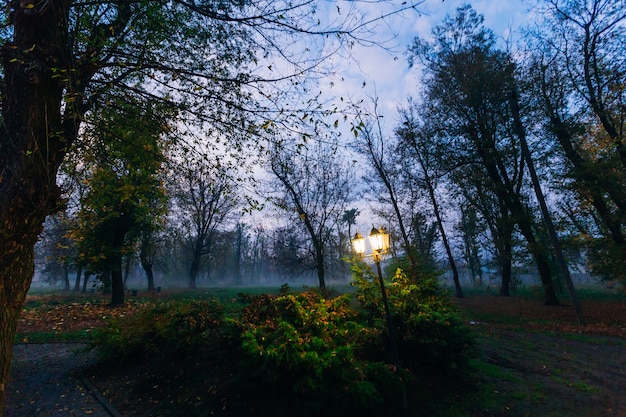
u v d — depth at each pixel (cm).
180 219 2888
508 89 1683
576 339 1034
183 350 712
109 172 720
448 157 2019
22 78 321
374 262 661
